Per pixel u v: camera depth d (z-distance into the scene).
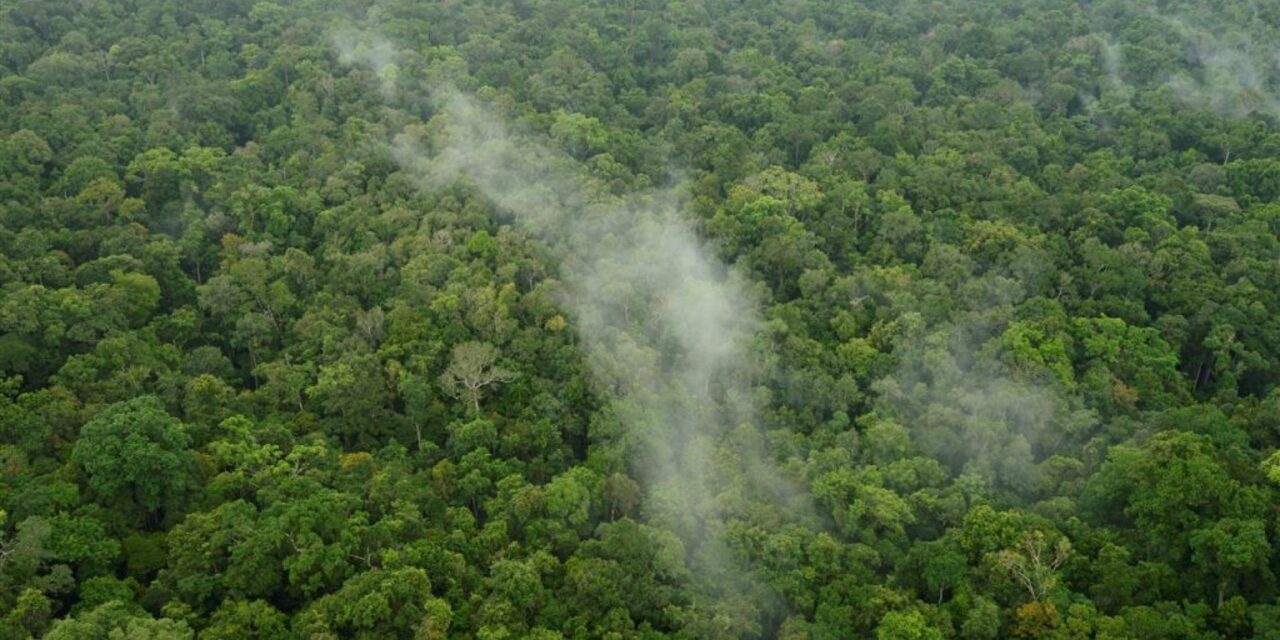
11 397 96.69
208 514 84.44
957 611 81.81
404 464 97.56
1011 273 125.25
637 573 84.44
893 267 126.62
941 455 102.00
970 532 87.88
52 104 151.88
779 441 103.25
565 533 88.94
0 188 127.38
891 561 88.62
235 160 144.38
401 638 76.25
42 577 75.94
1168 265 126.56
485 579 82.44
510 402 107.25
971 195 143.25
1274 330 116.75
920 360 112.00
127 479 85.50
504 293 116.44
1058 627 78.38
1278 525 83.81
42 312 104.94
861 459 100.75
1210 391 117.06
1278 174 147.12
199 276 128.75
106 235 125.00
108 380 99.62
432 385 107.44
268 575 79.75
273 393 105.31
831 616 81.38
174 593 78.62
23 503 81.56
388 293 122.06
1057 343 110.62
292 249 125.31
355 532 83.81
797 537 88.75
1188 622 78.56
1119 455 92.12
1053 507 92.62
